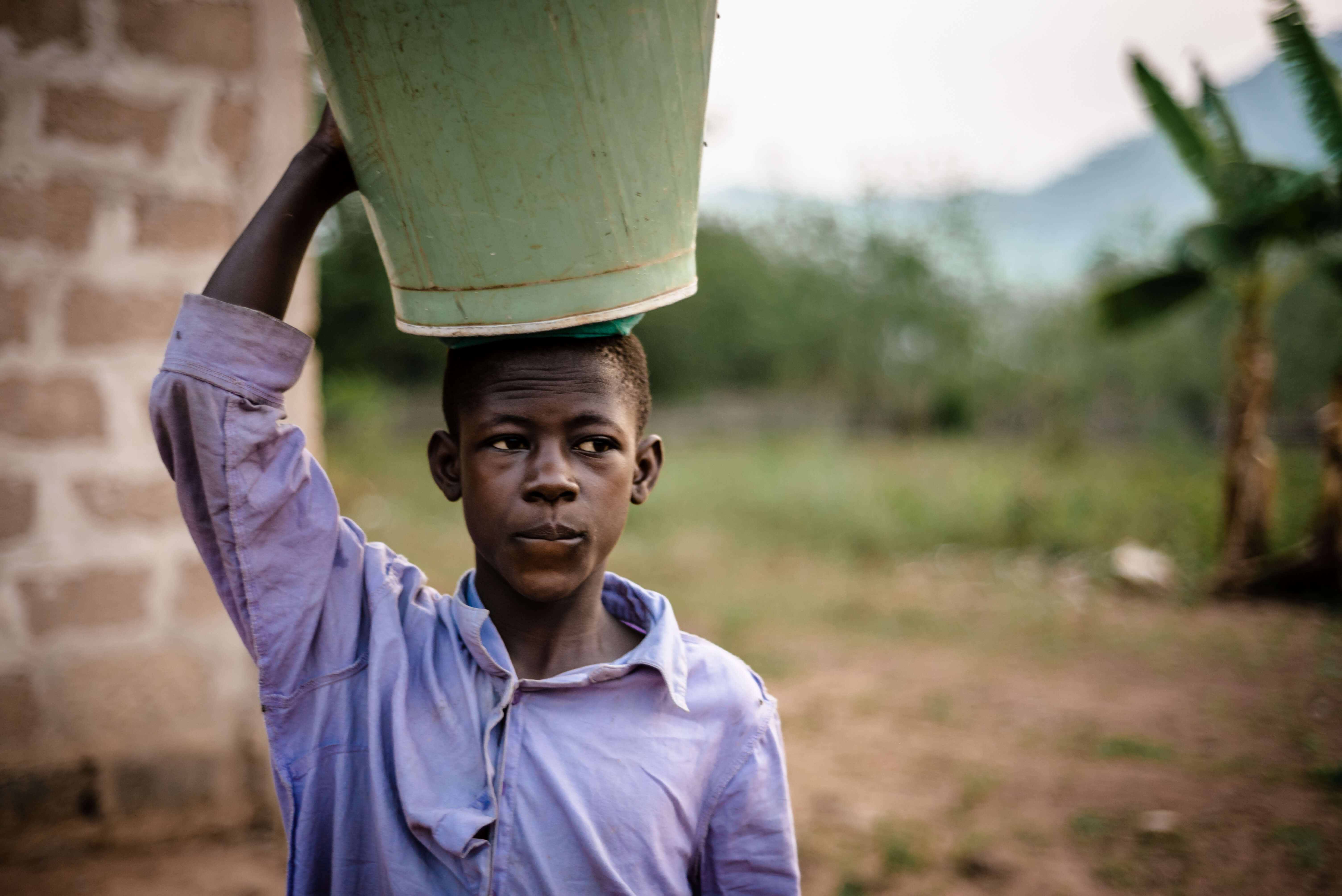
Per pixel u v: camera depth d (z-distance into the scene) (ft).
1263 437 25.67
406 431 51.83
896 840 11.34
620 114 3.18
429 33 3.01
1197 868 10.66
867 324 61.36
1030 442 51.37
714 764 4.15
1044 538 30.53
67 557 10.52
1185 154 24.77
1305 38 21.15
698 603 23.79
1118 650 20.06
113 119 10.46
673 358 65.57
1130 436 52.47
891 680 18.10
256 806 11.12
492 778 3.78
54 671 10.50
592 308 3.37
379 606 4.05
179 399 3.64
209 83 10.81
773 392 67.97
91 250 10.48
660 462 4.17
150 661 10.85
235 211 11.03
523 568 3.62
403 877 3.67
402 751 3.76
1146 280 27.12
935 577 27.53
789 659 19.39
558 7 2.98
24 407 10.30
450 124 3.12
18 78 10.09
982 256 61.36
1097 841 11.33
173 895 9.54
